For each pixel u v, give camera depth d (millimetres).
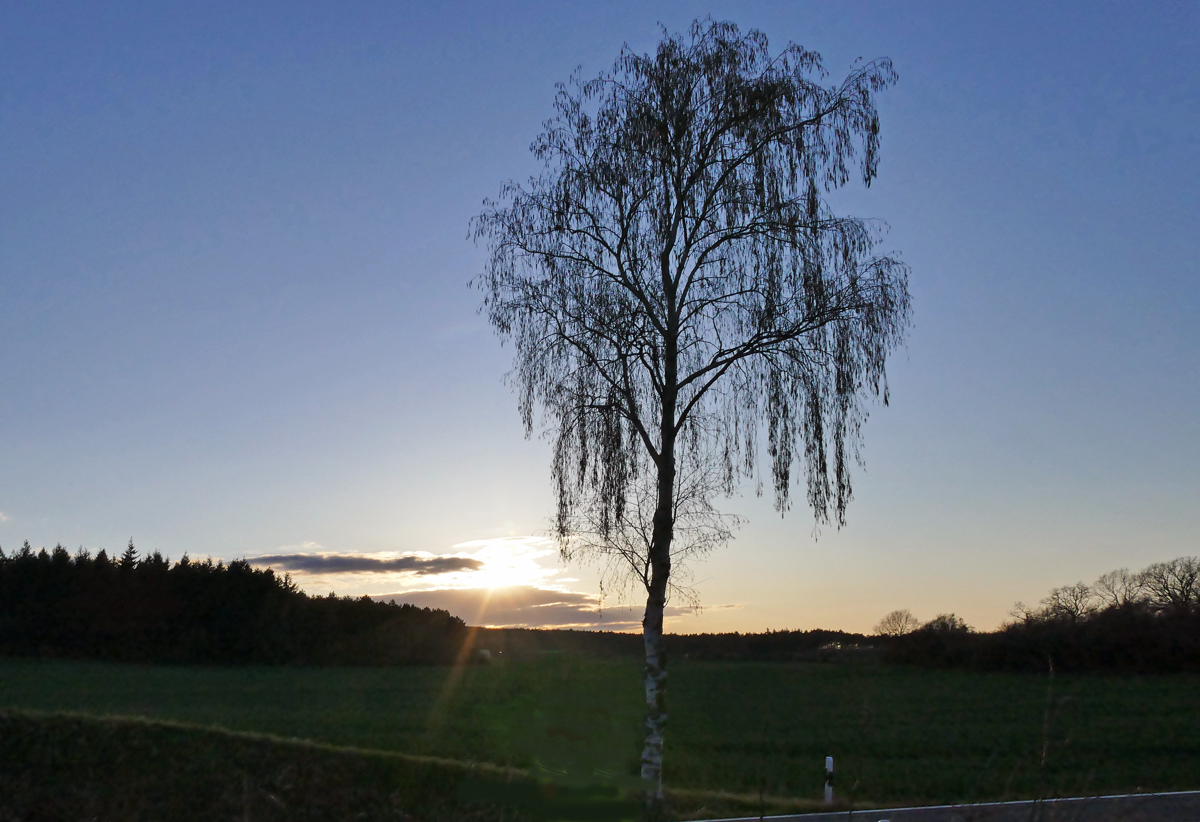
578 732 31422
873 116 14391
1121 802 9422
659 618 14906
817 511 13867
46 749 16125
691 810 15969
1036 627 53281
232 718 34531
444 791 16438
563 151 15297
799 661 57938
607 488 14641
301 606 72938
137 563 67625
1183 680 45312
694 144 15117
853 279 14016
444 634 79750
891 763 26812
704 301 14789
